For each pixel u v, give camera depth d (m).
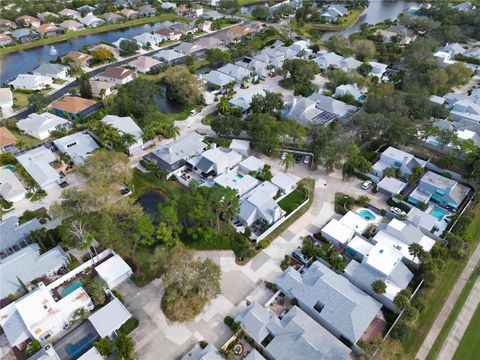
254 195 95.00
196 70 184.88
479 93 144.62
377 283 70.44
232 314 71.31
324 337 63.59
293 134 114.31
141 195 103.81
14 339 65.38
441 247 80.81
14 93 163.25
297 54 187.12
